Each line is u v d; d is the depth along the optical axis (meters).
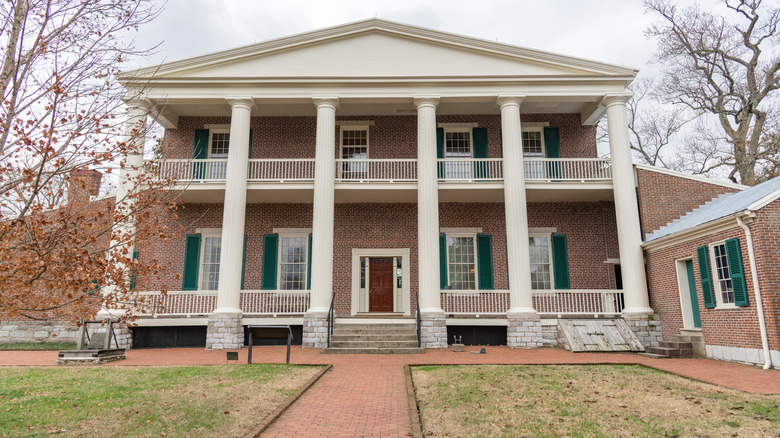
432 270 16.58
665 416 6.98
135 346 16.58
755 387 8.93
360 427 6.62
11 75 6.31
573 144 20.72
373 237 20.02
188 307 18.42
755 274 11.62
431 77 17.72
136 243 6.51
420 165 17.41
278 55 18.02
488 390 8.69
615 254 19.75
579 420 6.84
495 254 19.98
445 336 16.03
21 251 5.60
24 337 17.59
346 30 18.06
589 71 17.78
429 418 6.99
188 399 7.91
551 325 16.22
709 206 16.83
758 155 24.12
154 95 17.36
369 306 19.72
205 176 19.58
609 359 12.90
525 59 17.84
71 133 6.17
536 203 20.31
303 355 13.96
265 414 7.11
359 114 20.72
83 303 6.05
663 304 15.82
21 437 6.04
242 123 17.62
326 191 17.14
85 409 7.31
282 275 19.80
